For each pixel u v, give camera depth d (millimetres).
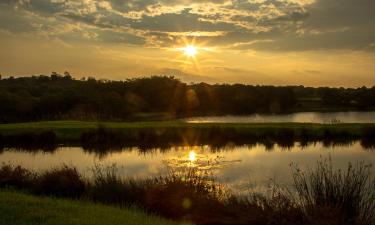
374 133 56094
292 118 112062
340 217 11664
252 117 118000
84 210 13227
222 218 14000
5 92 102562
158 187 15695
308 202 12641
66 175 18938
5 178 19719
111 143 53031
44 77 183625
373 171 24328
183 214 14789
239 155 39812
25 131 57000
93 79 142250
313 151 43250
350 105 166250
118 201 16719
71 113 101375
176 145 50781
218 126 58344
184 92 145375
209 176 25984
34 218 11734
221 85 162750
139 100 134750
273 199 14047
